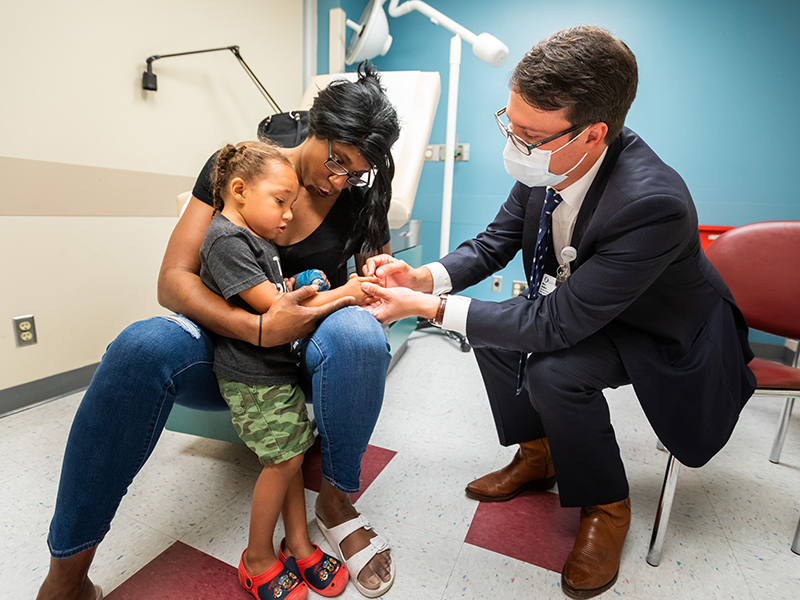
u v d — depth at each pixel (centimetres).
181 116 185
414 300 87
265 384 74
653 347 84
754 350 230
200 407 86
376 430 140
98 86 153
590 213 83
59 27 140
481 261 113
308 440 75
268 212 74
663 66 231
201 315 73
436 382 182
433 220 292
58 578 67
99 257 162
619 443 139
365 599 77
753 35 215
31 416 140
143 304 180
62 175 146
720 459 132
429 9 220
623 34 235
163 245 184
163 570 81
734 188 229
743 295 116
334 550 84
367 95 77
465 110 272
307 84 259
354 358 73
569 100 68
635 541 95
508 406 104
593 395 82
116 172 162
